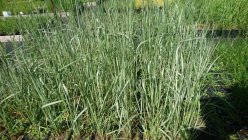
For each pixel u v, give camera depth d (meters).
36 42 3.05
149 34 2.57
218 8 5.13
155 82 2.37
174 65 2.42
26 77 2.72
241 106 2.94
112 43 2.70
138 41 2.95
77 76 2.69
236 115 2.85
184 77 2.43
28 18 3.15
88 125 2.71
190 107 2.51
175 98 2.35
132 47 2.58
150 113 2.47
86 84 2.51
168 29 2.81
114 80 2.50
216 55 3.85
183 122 2.50
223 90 3.31
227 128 2.72
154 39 2.75
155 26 2.87
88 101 2.47
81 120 2.71
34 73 2.70
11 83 2.85
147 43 2.76
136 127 2.69
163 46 2.64
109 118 2.54
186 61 2.61
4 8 6.24
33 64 2.81
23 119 2.94
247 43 3.95
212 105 2.94
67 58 2.84
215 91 3.25
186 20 2.87
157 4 3.05
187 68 2.45
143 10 3.02
